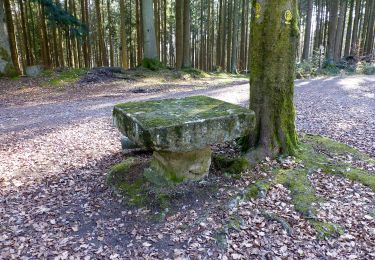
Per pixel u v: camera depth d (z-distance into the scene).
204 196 3.73
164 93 12.41
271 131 4.50
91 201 3.94
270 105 4.45
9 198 4.11
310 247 2.99
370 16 25.17
